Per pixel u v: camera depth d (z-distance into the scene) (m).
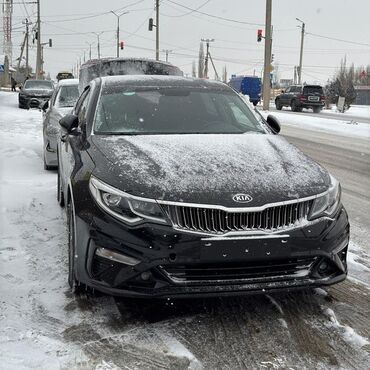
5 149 10.95
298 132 19.75
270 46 32.19
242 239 3.42
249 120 5.26
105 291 3.55
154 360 3.20
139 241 3.43
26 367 3.08
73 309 3.83
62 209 6.47
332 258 3.70
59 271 4.51
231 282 3.48
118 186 3.61
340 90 48.62
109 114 4.92
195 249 3.40
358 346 3.42
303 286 3.61
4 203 6.68
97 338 3.44
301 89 35.78
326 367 3.17
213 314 3.82
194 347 3.37
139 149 4.11
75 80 11.34
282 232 3.51
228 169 3.81
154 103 5.15
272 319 3.76
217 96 5.48
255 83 47.62
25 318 3.67
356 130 21.06
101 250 3.54
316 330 3.61
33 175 8.63
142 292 3.46
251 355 3.29
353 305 4.02
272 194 3.59
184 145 4.25
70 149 4.88
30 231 5.61
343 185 8.94
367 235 5.93
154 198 3.49
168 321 3.70
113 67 11.55
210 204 3.46
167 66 11.98
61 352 3.26
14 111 24.75
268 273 3.57
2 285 4.20
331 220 3.73
